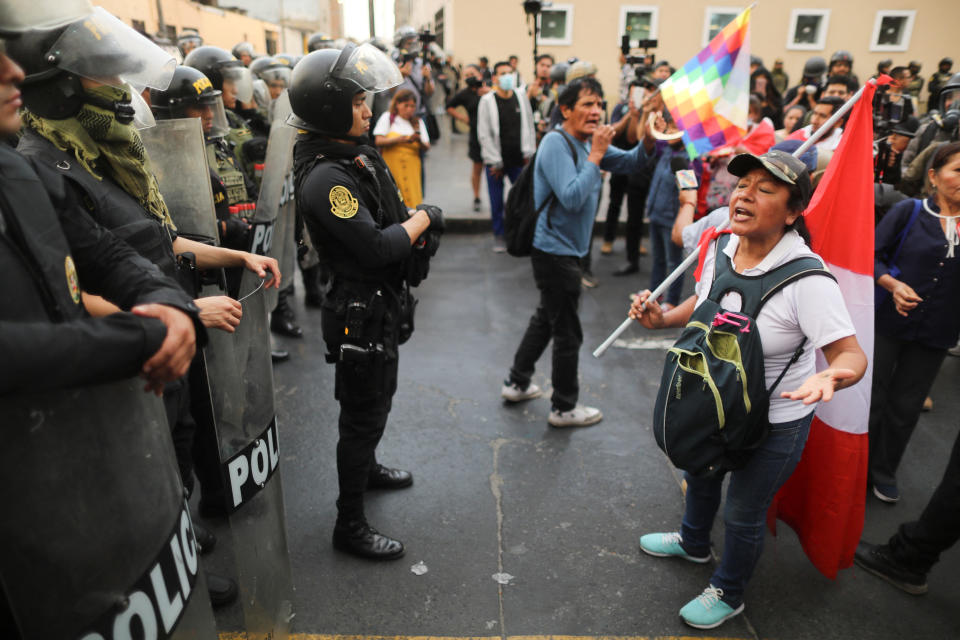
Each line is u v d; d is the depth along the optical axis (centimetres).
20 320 89
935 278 248
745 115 288
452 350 420
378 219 200
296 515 258
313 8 2302
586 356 416
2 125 90
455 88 1327
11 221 90
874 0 1303
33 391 78
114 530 95
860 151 199
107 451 93
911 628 210
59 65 131
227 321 143
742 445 174
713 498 222
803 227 176
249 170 366
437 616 209
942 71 1086
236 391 154
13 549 83
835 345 161
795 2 1304
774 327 169
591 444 312
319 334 439
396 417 334
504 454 303
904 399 268
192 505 262
